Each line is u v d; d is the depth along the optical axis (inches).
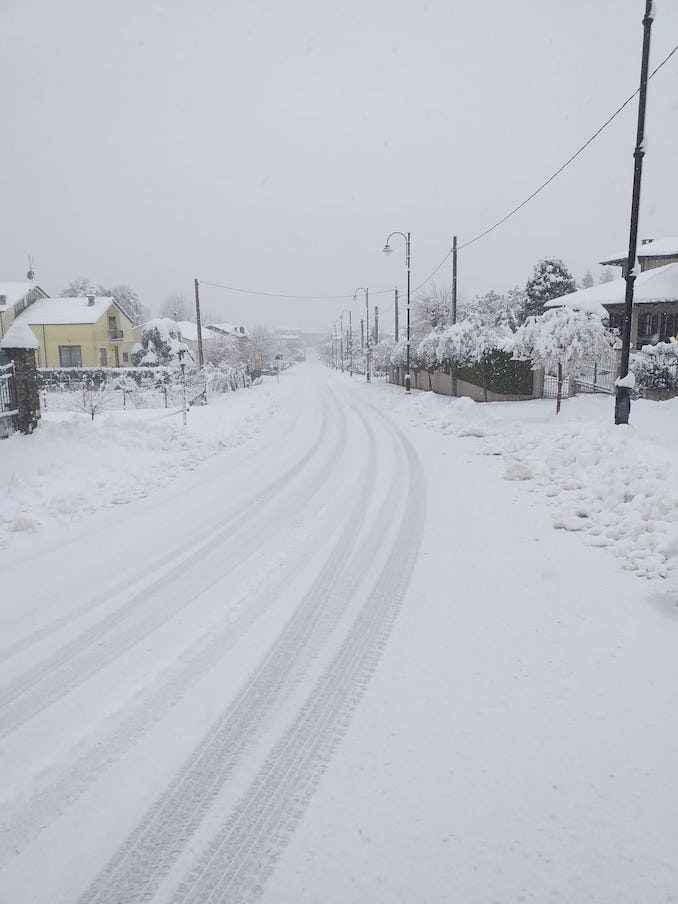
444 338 1047.0
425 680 166.2
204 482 442.9
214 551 283.0
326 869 106.8
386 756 135.6
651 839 110.0
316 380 2181.3
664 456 364.8
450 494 372.8
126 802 125.1
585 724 143.6
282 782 129.2
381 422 792.9
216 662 180.4
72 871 108.5
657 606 203.0
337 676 170.7
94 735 147.4
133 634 200.5
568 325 676.1
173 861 110.2
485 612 206.4
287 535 303.7
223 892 103.3
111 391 1247.5
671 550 237.9
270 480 442.3
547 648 179.9
